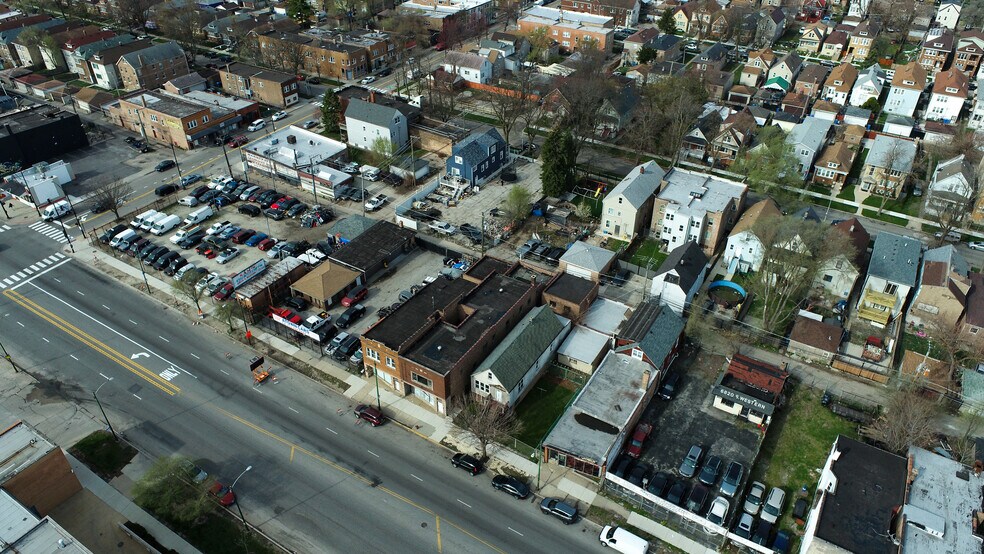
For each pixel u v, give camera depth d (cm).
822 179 11238
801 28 19488
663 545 5506
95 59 14688
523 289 7769
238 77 14525
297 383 7169
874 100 14050
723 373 6950
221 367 7362
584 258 8619
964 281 7969
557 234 9825
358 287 8612
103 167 11644
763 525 5550
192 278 8050
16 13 18550
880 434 6256
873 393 7050
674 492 5825
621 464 6122
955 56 16112
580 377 7225
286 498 5894
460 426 6619
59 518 5697
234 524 5659
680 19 19300
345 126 12875
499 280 7950
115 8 18825
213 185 10856
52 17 18488
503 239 9688
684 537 5562
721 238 9644
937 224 10106
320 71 16100
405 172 11194
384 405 6894
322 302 8144
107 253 9300
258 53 16112
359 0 19725
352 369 7344
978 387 6838
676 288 7950
